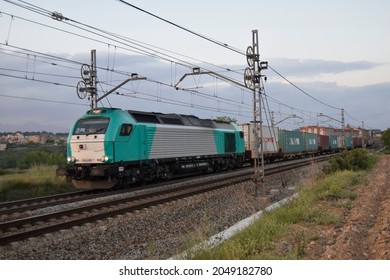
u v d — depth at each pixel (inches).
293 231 389.1
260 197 626.2
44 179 853.8
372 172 1009.5
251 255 319.3
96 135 721.6
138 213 523.2
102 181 728.3
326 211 468.1
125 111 781.3
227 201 623.8
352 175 837.8
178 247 369.1
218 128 1134.4
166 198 611.5
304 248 328.2
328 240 351.9
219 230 439.5
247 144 1444.4
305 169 1160.8
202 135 1023.0
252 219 457.1
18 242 379.2
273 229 386.9
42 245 378.3
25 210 559.5
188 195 665.6
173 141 895.7
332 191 605.0
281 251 321.7
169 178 917.8
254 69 693.9
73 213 520.4
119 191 729.0
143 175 812.0
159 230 443.5
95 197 669.3
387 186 733.9
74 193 734.5
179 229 448.1
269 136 1593.3
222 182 854.5
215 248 317.4
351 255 301.1
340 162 1031.0
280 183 845.8
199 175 1086.4
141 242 396.8
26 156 1427.2
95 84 1089.4
